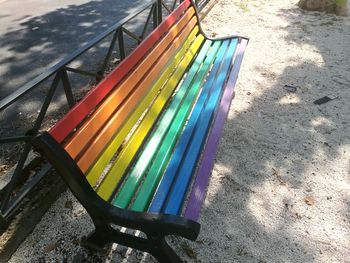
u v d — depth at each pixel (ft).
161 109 8.42
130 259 6.88
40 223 7.57
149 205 6.01
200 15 19.01
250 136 10.28
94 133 5.74
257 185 8.62
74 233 7.38
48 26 19.90
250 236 7.37
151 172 6.58
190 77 10.11
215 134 7.70
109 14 21.35
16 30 19.57
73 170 4.90
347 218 7.78
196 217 5.68
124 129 6.75
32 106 12.31
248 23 18.79
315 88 12.67
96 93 6.05
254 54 15.31
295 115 11.23
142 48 8.16
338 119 11.00
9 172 8.63
